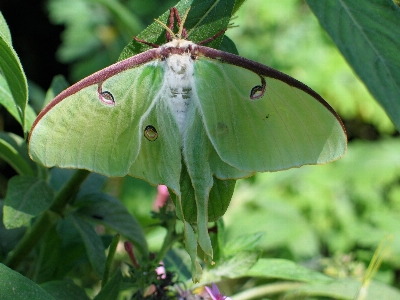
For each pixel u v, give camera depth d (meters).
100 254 0.31
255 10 0.92
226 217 0.64
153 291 0.32
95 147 0.26
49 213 0.32
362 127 0.99
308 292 0.37
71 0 0.96
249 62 0.25
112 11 0.44
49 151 0.25
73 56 0.95
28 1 1.11
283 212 0.66
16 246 0.34
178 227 0.33
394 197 0.76
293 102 0.25
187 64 0.26
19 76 0.26
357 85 0.91
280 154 0.26
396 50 0.24
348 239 0.68
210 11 0.27
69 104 0.25
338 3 0.25
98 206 0.33
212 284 0.31
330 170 0.76
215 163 0.27
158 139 0.26
